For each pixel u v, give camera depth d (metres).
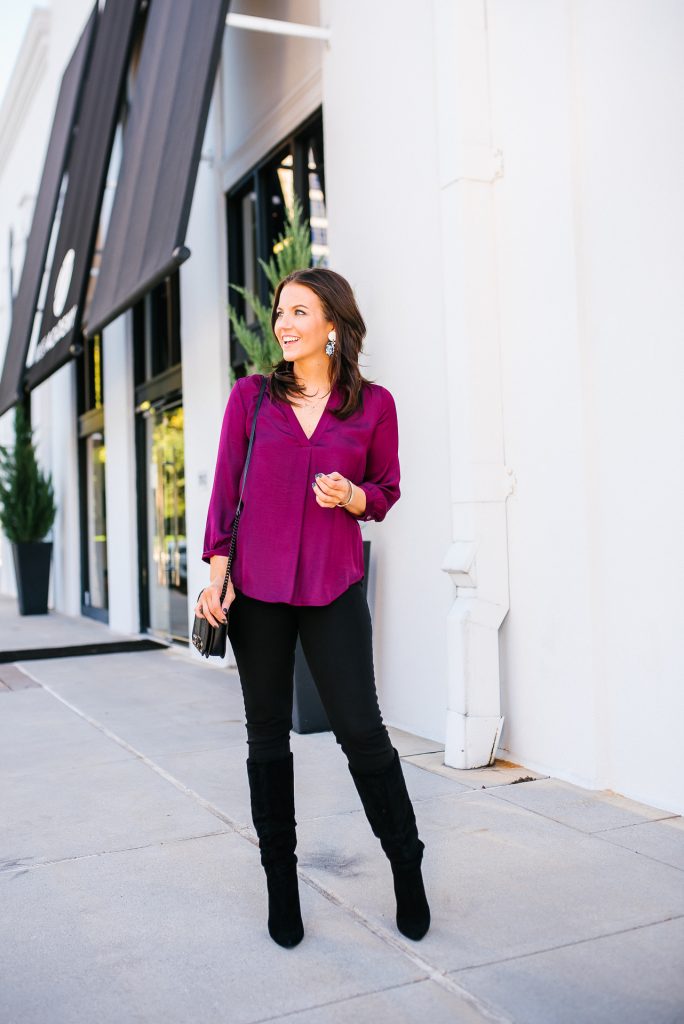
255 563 2.38
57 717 5.51
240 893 2.79
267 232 6.77
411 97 4.71
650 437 3.43
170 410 8.91
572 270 3.71
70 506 12.20
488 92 4.16
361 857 3.04
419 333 4.70
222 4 5.26
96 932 2.54
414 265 4.72
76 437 12.16
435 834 3.22
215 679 6.79
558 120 3.76
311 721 4.81
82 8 11.33
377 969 2.29
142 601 9.79
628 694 3.57
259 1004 2.14
